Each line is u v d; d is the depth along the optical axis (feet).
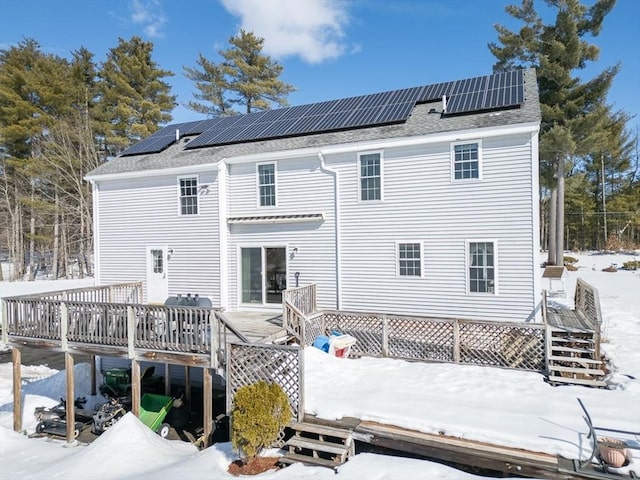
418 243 37.06
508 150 33.83
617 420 19.19
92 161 105.40
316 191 41.24
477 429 18.33
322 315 36.94
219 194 44.09
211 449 22.43
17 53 103.65
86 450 24.75
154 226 47.65
